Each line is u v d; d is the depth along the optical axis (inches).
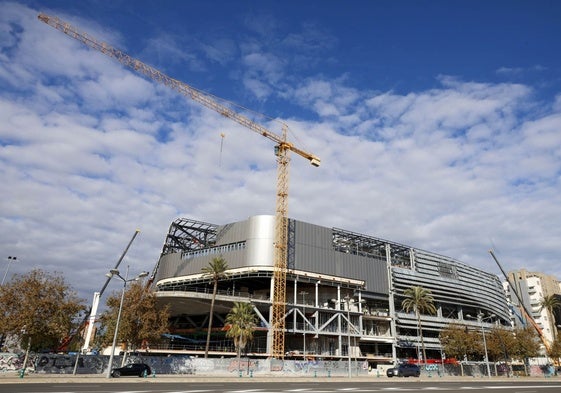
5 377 1592.0
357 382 1847.9
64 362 2069.4
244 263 3718.0
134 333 2359.7
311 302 3978.8
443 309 5002.5
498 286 5748.0
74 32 3602.4
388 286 4362.7
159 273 4237.2
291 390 1164.5
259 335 3708.2
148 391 1035.9
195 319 4074.8
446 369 3243.1
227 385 1411.2
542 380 2400.3
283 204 4318.4
